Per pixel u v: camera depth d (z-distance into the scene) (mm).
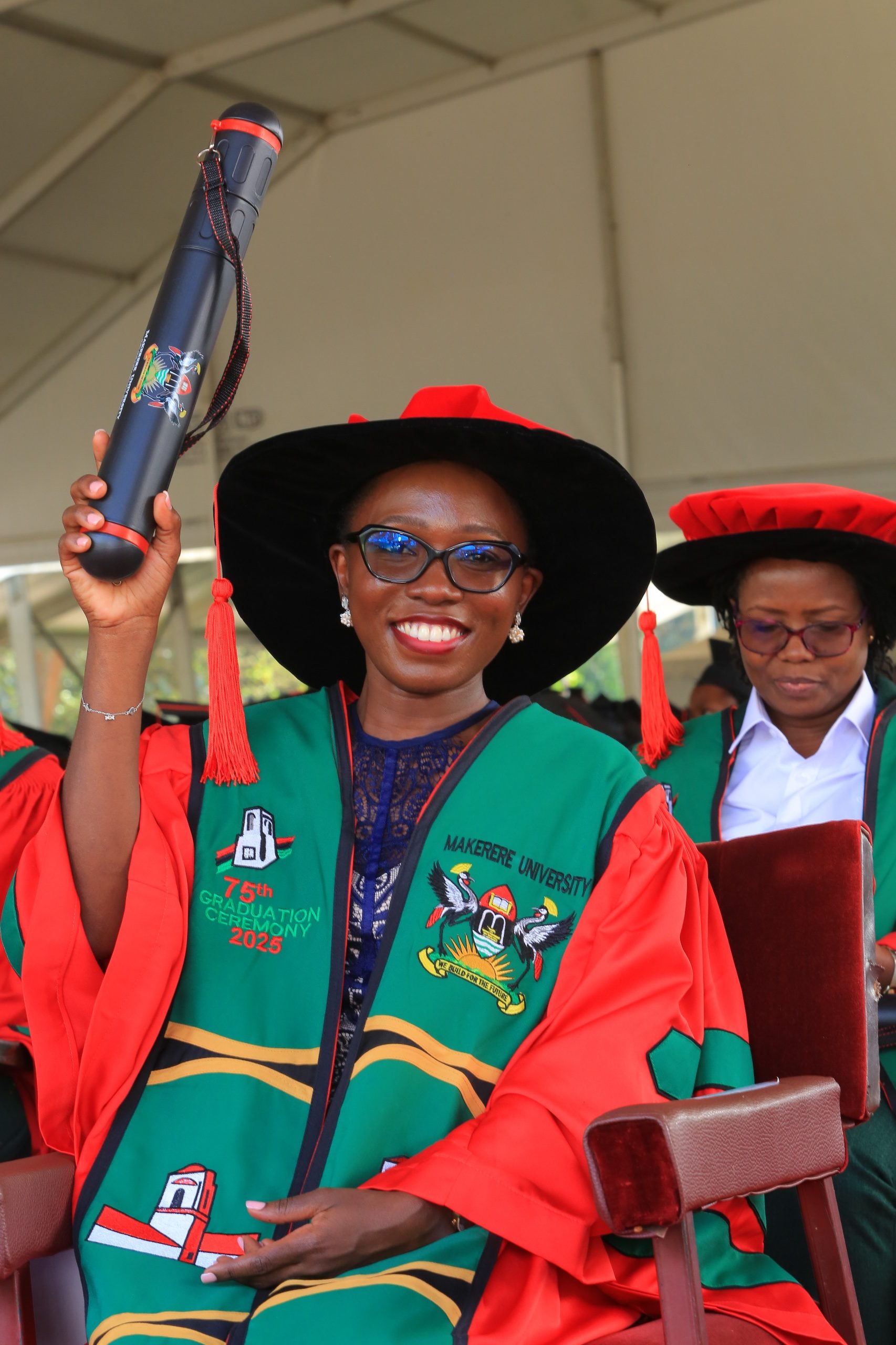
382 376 8031
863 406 6801
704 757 2760
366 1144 1694
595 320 7445
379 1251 1560
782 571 2568
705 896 1894
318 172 8047
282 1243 1534
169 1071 1795
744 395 7113
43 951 1770
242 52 6852
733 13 6836
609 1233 1648
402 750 1947
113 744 1752
